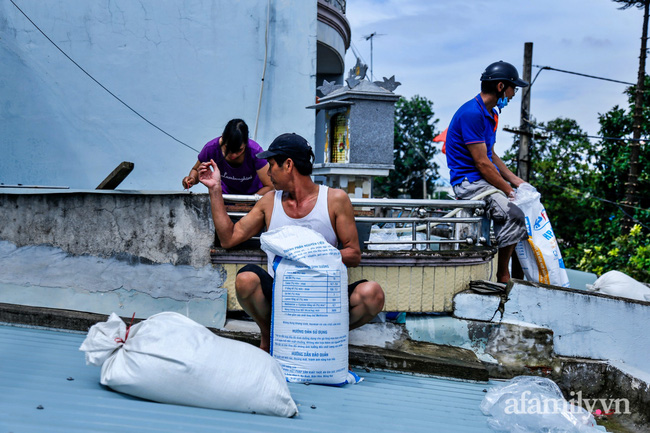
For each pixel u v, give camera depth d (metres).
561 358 4.38
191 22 6.90
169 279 4.18
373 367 3.92
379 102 7.31
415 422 3.03
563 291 4.40
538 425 3.15
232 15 6.93
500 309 4.32
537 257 4.95
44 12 6.72
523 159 17.62
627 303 4.49
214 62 6.95
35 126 6.76
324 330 3.30
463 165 4.99
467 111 4.87
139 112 6.88
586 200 24.11
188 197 4.15
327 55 9.99
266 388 2.80
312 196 3.53
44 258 4.27
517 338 4.27
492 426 3.13
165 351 2.73
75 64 6.79
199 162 4.59
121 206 4.21
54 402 2.66
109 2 6.79
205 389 2.73
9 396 2.68
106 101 6.84
